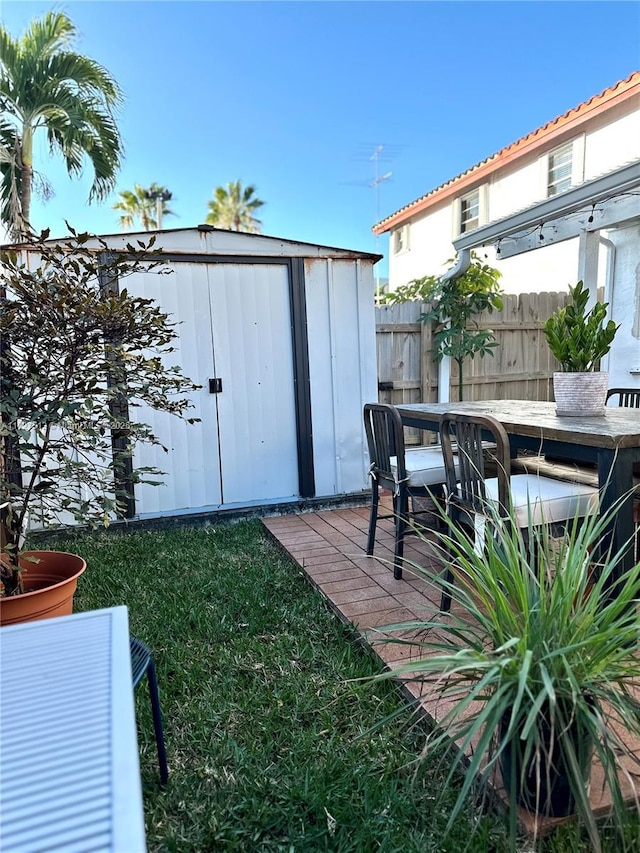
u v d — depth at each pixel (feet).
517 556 4.40
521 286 24.58
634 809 4.03
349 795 4.50
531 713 3.25
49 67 19.57
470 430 6.81
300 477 13.42
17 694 2.66
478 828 4.09
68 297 6.10
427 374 16.84
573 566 4.30
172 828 4.28
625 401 11.46
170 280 12.17
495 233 14.53
